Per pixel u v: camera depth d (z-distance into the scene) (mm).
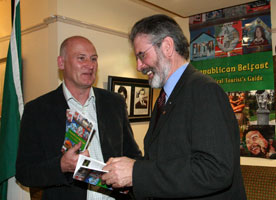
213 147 779
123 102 1718
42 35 2467
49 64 2295
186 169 802
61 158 1204
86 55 1473
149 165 875
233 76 2838
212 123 805
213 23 2990
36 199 2098
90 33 2488
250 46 2730
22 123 1411
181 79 990
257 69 2684
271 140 2566
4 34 2979
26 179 1300
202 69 3061
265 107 2619
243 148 2732
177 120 915
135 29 1044
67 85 1517
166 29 994
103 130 1483
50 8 2320
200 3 2689
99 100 1564
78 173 949
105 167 928
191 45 3162
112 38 2717
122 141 1581
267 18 2623
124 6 2871
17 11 1682
